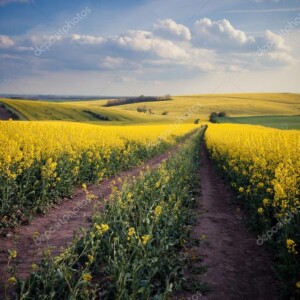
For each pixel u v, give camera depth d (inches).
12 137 568.1
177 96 7711.6
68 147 609.0
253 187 441.1
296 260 246.8
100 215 317.1
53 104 3826.3
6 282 230.5
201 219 426.6
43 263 232.4
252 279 269.6
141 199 379.2
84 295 198.4
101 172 643.5
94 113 3732.8
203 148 1605.6
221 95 7770.7
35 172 453.7
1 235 334.3
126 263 233.3
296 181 363.9
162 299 206.7
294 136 711.7
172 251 288.4
